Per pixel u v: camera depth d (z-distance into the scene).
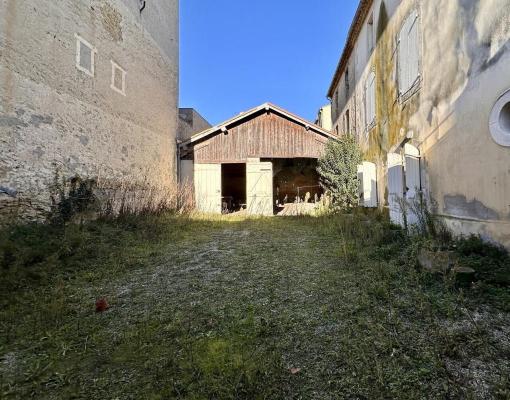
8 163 4.84
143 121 9.02
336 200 9.66
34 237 4.51
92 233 5.55
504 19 3.22
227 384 1.86
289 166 15.53
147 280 3.84
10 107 4.87
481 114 3.65
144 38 9.12
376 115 8.05
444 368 1.92
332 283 3.48
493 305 2.67
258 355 2.17
